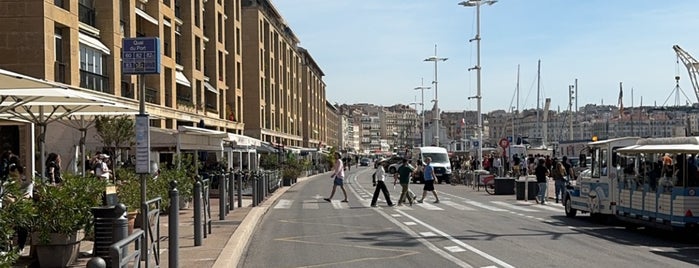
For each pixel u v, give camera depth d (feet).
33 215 30.63
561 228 58.85
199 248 42.22
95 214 32.37
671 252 43.88
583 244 47.85
